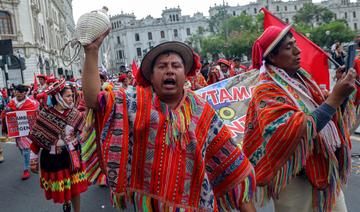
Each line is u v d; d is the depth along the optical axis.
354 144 7.55
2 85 36.44
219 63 11.23
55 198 4.89
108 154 2.08
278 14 113.44
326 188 2.74
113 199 2.13
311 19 79.31
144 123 2.10
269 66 2.84
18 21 38.97
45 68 45.69
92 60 2.04
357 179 5.61
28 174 7.75
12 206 6.04
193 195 2.11
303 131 2.50
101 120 2.12
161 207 2.06
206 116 2.24
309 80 2.90
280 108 2.61
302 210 2.81
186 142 2.13
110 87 2.17
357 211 4.58
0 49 23.38
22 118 7.73
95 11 2.04
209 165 2.26
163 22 107.44
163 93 2.18
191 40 84.31
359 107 3.29
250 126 2.87
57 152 4.82
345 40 61.19
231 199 2.24
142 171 2.11
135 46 106.69
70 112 4.89
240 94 4.67
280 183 2.66
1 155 9.66
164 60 2.19
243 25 69.62
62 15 71.06
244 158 2.29
